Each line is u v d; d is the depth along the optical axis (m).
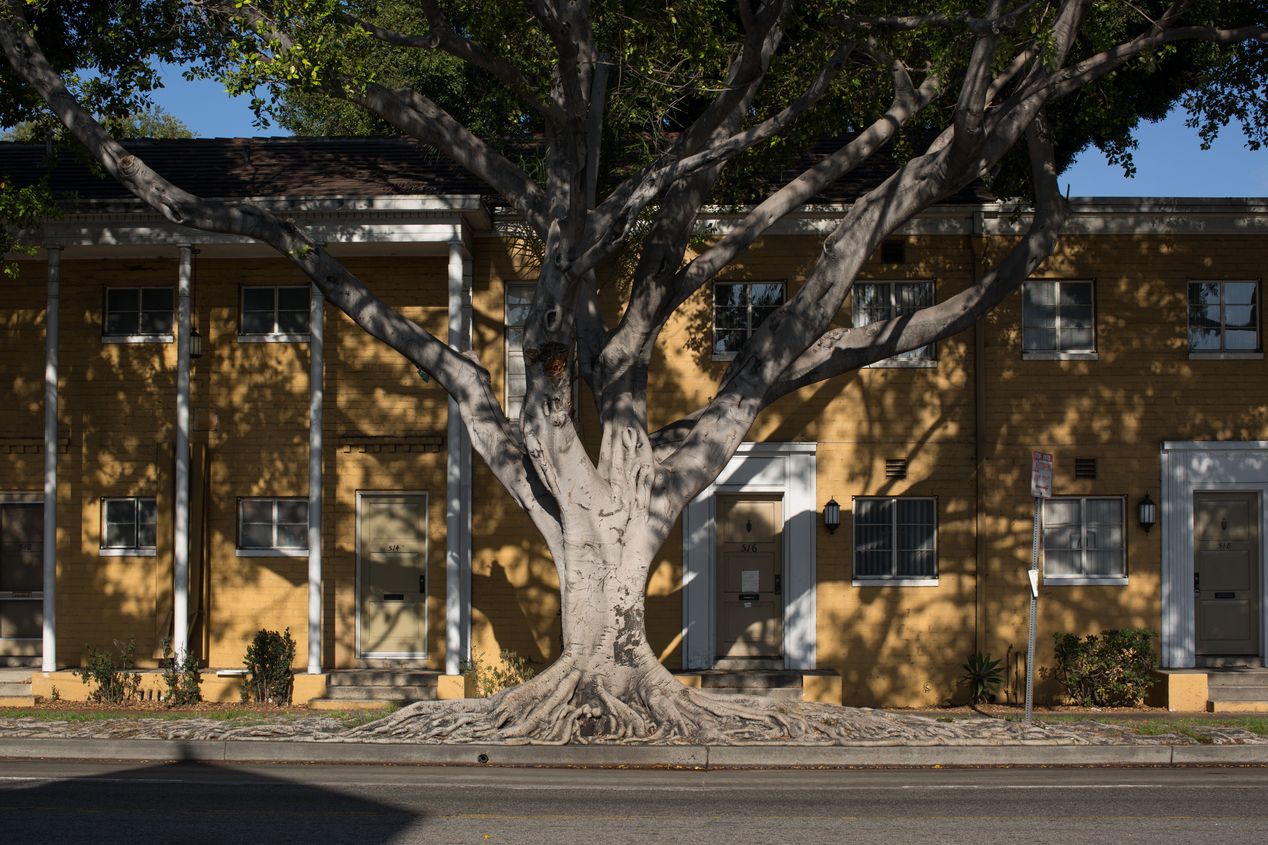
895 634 19.23
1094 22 14.75
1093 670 18.34
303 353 19.62
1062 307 19.55
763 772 11.82
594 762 12.32
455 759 12.38
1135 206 19.23
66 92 14.06
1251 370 19.45
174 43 15.30
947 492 19.39
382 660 19.38
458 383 14.31
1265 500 19.30
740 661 19.36
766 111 16.05
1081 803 10.01
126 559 19.45
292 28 12.80
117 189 19.66
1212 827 8.96
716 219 19.25
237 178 19.81
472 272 19.52
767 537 19.53
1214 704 17.75
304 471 19.50
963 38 13.88
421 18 20.91
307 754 12.51
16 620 19.58
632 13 14.16
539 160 19.03
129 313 19.84
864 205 14.34
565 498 13.41
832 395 19.45
